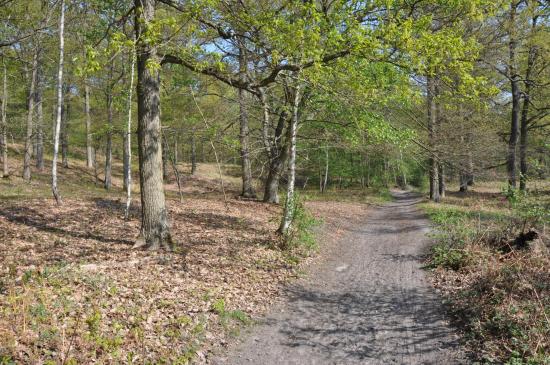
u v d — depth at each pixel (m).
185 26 8.09
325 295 8.34
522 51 17.86
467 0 8.59
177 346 5.50
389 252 12.20
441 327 6.65
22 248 8.34
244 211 16.44
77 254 8.46
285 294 8.14
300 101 12.60
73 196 16.83
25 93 22.80
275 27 8.21
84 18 11.15
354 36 7.95
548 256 8.72
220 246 10.54
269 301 7.66
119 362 4.89
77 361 4.66
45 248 8.59
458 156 14.23
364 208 24.22
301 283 8.93
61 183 23.64
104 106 21.92
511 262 8.06
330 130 14.71
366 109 10.98
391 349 6.01
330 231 14.95
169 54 8.91
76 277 6.79
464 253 9.70
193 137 13.86
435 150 13.80
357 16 9.12
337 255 11.83
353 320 7.07
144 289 6.94
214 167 42.28
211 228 12.58
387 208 25.09
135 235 10.56
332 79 9.49
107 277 7.12
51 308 5.54
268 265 9.67
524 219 10.05
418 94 9.33
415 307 7.63
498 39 16.47
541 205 9.85
